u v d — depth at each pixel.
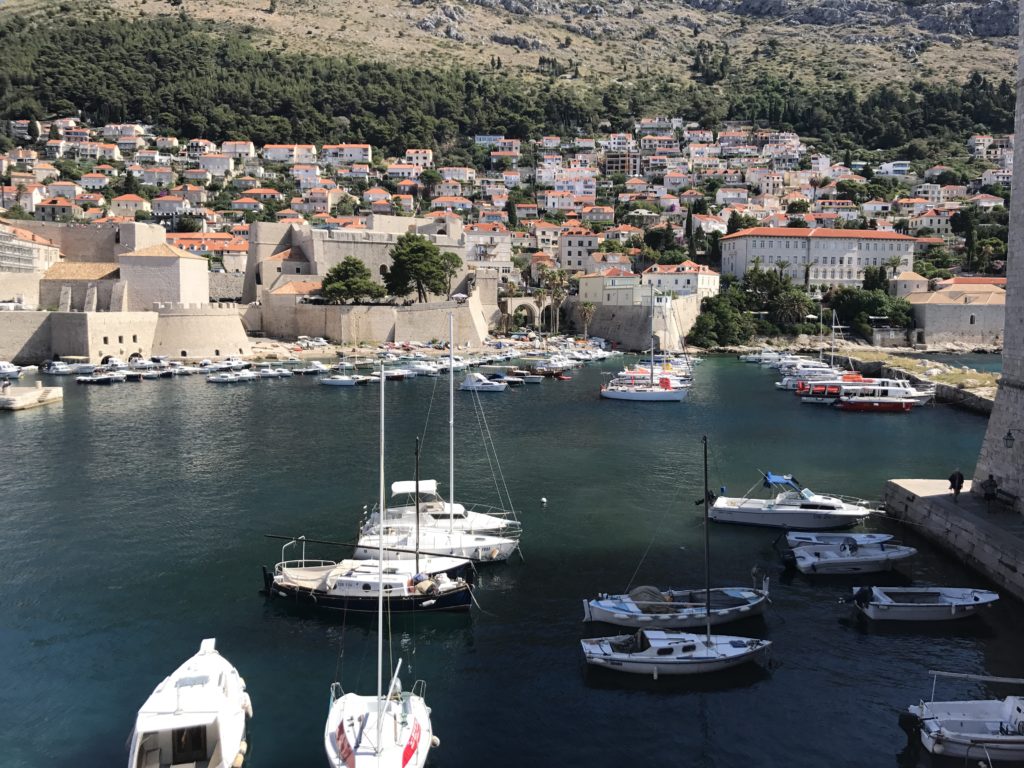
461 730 23.75
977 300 157.75
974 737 21.52
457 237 170.25
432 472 54.41
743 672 26.88
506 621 30.91
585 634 29.81
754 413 82.06
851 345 154.25
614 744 23.12
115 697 25.52
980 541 34.41
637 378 99.44
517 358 131.50
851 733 23.47
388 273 150.88
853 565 35.38
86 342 107.56
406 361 120.81
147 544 39.22
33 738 23.39
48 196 197.12
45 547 38.75
